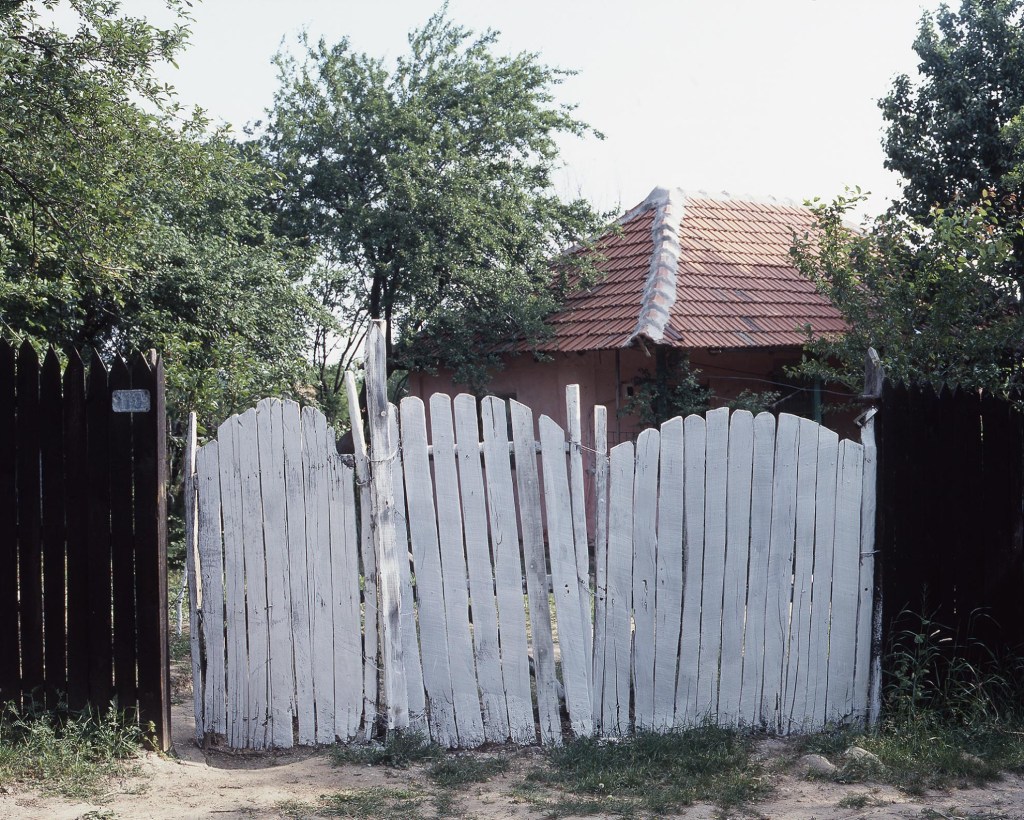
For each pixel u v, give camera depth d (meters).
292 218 17.62
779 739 6.08
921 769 5.55
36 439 5.74
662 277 14.95
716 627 6.11
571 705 6.00
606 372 15.03
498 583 6.02
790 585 6.19
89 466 5.71
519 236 16.52
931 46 12.96
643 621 6.06
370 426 5.94
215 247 13.25
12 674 5.73
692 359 14.55
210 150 10.74
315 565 5.98
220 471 5.97
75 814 4.84
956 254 8.93
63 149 9.57
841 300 9.70
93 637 5.71
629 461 6.07
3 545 5.72
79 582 5.73
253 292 13.47
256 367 12.41
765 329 14.34
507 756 5.85
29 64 9.44
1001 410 6.61
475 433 6.03
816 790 5.33
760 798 5.20
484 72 18.30
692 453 6.11
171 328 12.04
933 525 6.38
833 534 6.21
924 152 13.03
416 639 5.94
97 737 5.61
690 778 5.40
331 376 19.39
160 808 4.97
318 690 5.96
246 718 5.95
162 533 5.75
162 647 5.73
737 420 6.14
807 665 6.18
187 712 6.72
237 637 5.96
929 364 8.98
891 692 6.23
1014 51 12.49
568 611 6.02
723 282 15.49
